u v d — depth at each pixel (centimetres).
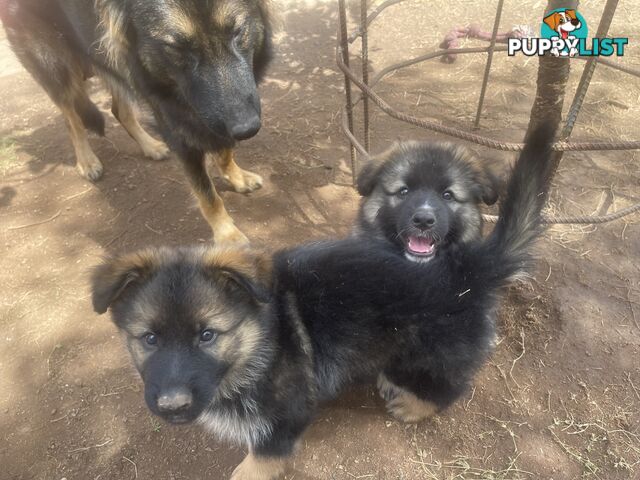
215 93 61
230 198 92
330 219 87
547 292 70
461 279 50
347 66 73
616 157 95
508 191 51
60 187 95
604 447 55
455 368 51
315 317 50
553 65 59
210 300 43
